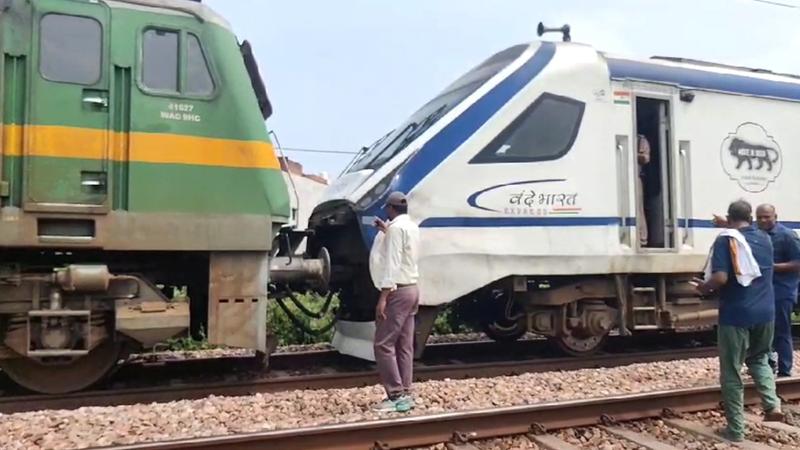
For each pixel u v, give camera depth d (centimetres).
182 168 630
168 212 622
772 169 977
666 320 900
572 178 833
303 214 1504
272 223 661
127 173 614
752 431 560
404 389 597
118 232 607
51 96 595
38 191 584
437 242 760
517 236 798
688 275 920
